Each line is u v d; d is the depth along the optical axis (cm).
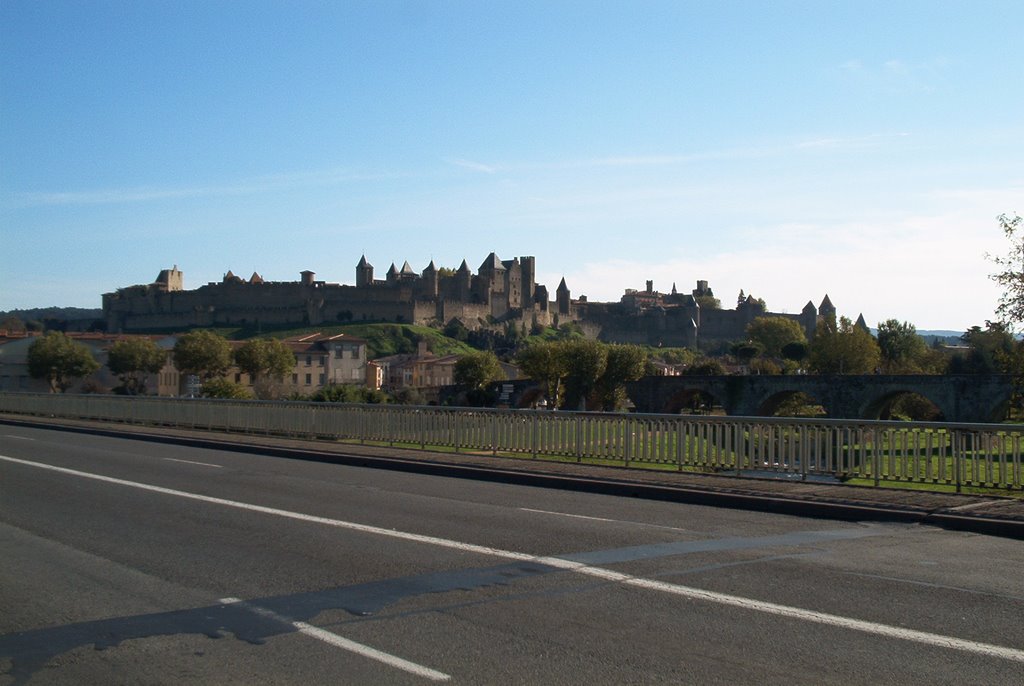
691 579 1007
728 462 1984
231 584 992
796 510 1537
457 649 762
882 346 14912
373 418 2819
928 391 7825
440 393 11512
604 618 852
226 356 11662
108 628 832
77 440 3108
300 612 879
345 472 2164
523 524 1380
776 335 18738
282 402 3147
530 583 991
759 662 725
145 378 11969
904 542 1252
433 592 953
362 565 1083
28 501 1605
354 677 696
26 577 1027
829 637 791
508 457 2341
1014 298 2745
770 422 1930
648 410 10225
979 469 1669
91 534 1286
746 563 1094
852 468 1819
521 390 10931
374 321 19712
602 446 2219
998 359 2914
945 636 794
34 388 11325
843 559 1123
